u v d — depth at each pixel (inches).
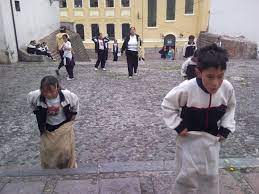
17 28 650.8
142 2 1358.3
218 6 812.6
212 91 96.8
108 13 1385.3
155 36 1391.5
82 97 346.9
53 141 160.6
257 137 228.4
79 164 180.5
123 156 203.9
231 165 159.9
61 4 1380.4
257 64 568.1
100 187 142.9
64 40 432.5
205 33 865.5
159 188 142.4
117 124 261.0
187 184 105.4
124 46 441.7
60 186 144.9
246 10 746.2
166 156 201.8
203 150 102.9
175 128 102.7
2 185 148.3
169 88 381.7
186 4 1350.9
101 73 490.9
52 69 534.0
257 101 320.5
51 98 153.3
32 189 143.9
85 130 249.3
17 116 291.6
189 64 215.5
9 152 217.5
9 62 611.5
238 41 692.1
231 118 104.7
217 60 89.8
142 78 444.8
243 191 136.5
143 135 236.7
